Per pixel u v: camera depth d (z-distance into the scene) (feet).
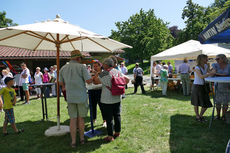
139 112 16.58
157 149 9.36
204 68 12.91
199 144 9.59
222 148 8.95
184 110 16.96
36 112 18.97
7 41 13.32
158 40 110.93
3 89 11.93
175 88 31.63
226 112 12.98
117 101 10.37
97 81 10.34
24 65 24.99
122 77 10.42
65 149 9.73
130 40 130.00
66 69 10.02
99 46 15.67
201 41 13.06
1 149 10.02
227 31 12.58
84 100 10.01
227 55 23.25
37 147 10.16
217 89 12.91
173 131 11.73
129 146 9.77
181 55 25.84
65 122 14.92
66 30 9.21
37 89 29.09
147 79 61.41
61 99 27.14
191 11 95.55
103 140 10.73
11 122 12.20
